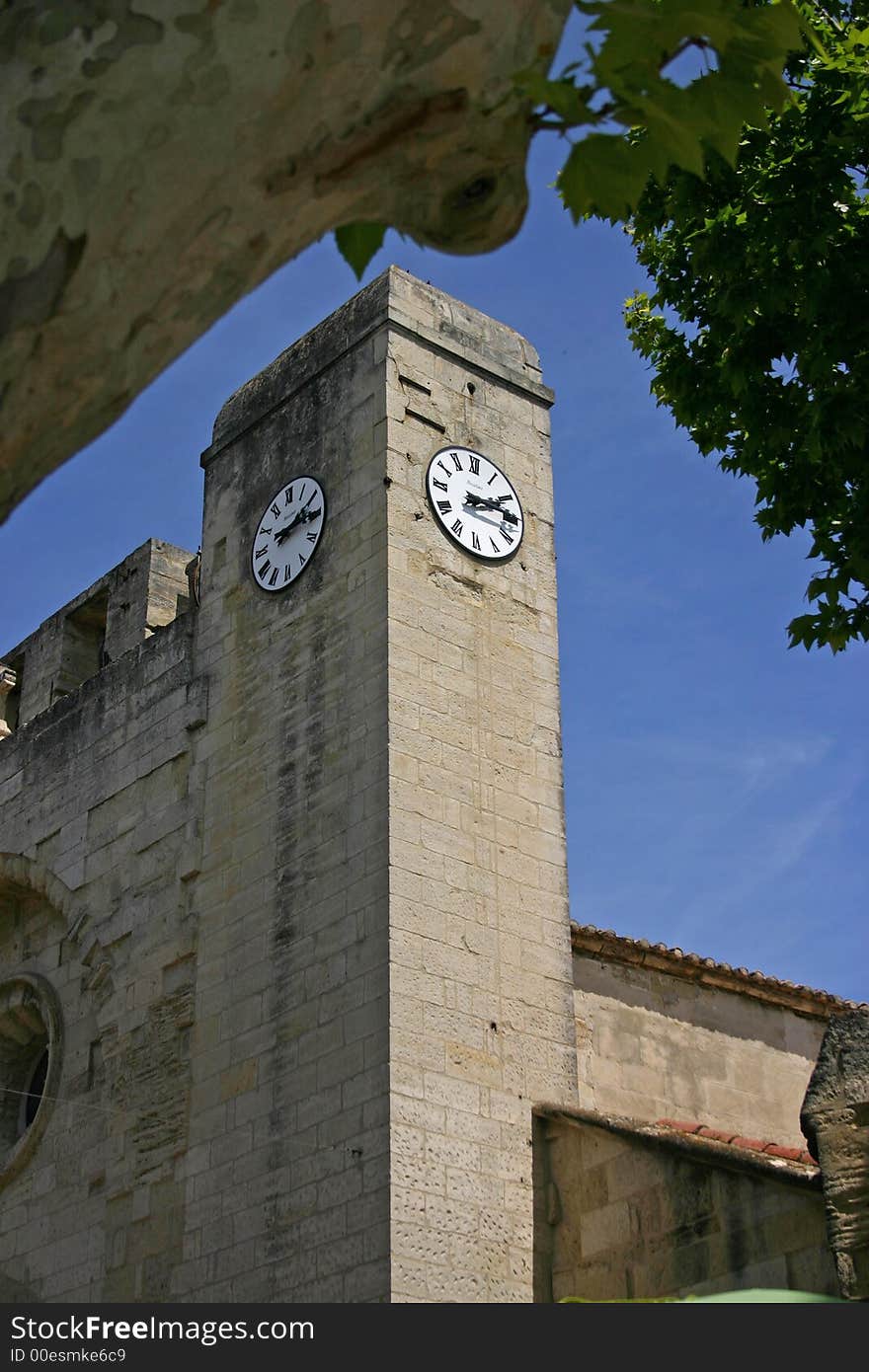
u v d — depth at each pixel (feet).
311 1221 65.05
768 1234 58.23
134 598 93.09
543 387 83.87
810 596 51.34
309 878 71.56
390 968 66.18
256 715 77.82
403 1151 63.46
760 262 51.39
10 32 12.78
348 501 77.00
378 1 14.66
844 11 53.11
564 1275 64.85
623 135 18.95
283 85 14.32
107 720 87.92
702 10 18.37
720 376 54.54
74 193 13.01
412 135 15.69
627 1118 65.82
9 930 91.66
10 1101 87.97
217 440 86.22
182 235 13.96
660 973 81.46
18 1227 80.38
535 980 70.79
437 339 80.28
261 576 80.23
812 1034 86.48
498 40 15.65
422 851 69.15
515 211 16.65
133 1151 75.46
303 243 15.55
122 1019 79.46
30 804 91.04
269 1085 69.51
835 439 49.49
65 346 13.25
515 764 74.13
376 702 71.36
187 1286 69.26
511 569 78.02
